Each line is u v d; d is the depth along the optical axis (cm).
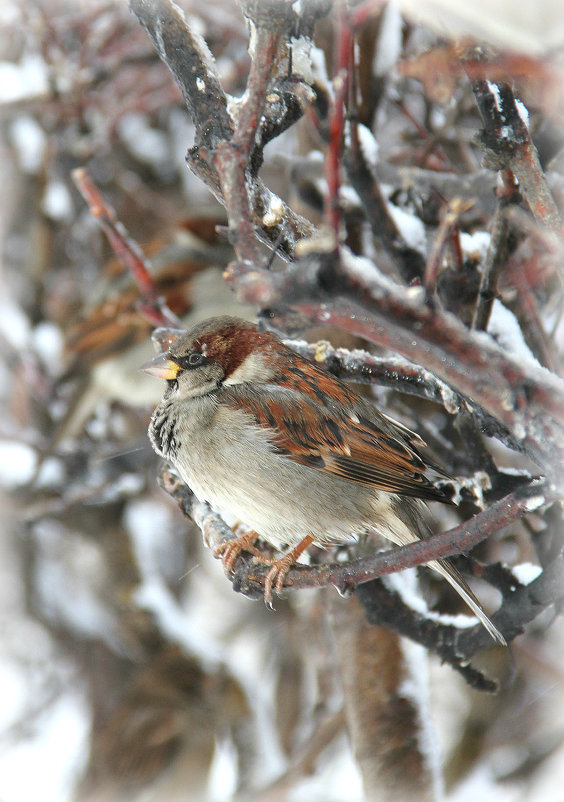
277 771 1144
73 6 1212
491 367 402
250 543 766
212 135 571
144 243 1341
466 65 531
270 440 755
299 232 595
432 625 710
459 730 1084
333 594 891
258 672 1262
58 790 1161
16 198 1327
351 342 880
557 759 1042
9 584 1282
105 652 1240
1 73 1198
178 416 787
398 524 759
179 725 1168
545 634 1031
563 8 490
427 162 941
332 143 373
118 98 1260
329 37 838
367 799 870
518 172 546
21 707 1275
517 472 722
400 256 776
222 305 1255
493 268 645
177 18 575
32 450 1190
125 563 1251
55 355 1299
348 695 889
